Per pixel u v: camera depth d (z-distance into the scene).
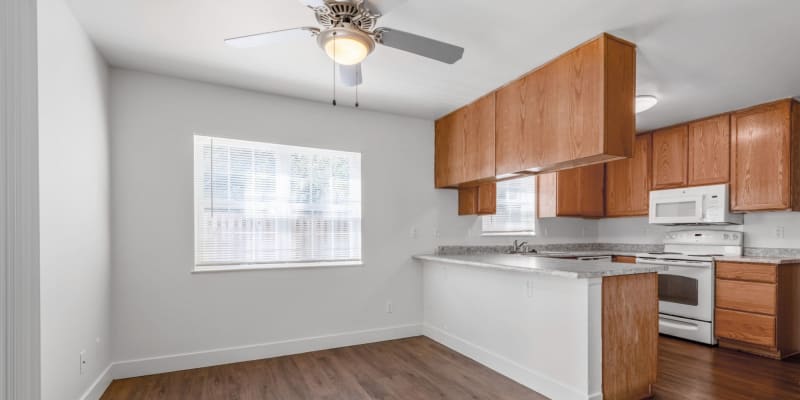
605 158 2.55
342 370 3.15
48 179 1.93
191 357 3.15
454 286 3.72
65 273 2.12
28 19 1.27
